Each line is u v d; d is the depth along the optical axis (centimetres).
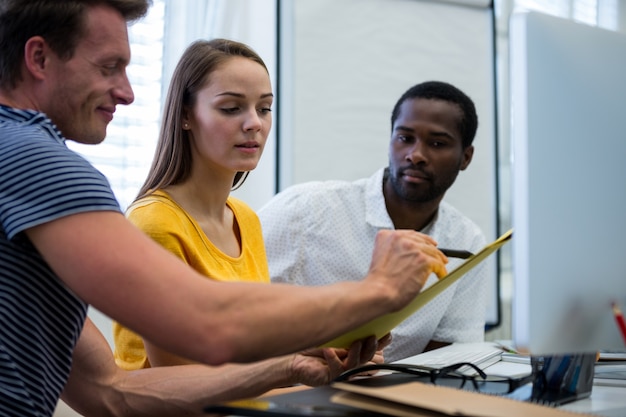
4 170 76
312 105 238
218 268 139
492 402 72
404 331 189
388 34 249
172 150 142
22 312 80
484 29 264
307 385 106
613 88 84
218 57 140
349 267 192
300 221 191
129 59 91
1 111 84
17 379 80
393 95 249
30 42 85
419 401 68
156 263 72
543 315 77
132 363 132
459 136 186
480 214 260
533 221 77
